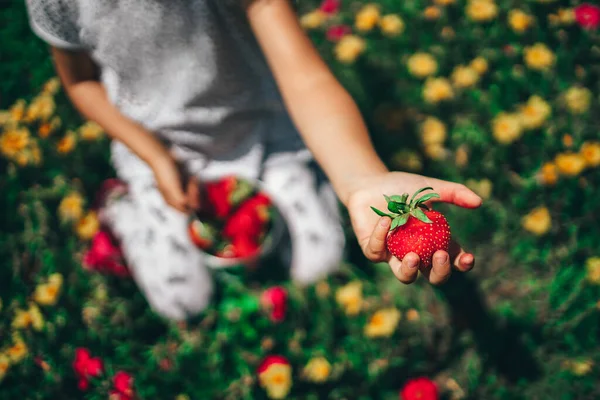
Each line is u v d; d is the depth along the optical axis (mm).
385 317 1033
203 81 868
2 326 1088
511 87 1189
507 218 1111
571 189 1115
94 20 811
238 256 989
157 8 798
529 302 1063
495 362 1039
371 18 1225
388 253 645
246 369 1035
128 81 873
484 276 1087
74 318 1086
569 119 1157
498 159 1142
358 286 1043
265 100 939
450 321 1055
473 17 1205
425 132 1149
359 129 701
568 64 1204
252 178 978
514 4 1227
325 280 1045
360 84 1207
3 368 1050
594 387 1011
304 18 1291
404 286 1059
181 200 905
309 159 1014
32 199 1169
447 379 1040
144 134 905
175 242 1003
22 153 1186
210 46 838
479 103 1177
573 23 1213
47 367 1061
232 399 1023
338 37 1255
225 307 1049
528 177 1133
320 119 702
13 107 1254
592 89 1197
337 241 1036
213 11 814
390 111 1182
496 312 1058
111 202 1045
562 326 1043
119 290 1086
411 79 1204
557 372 1023
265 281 1092
